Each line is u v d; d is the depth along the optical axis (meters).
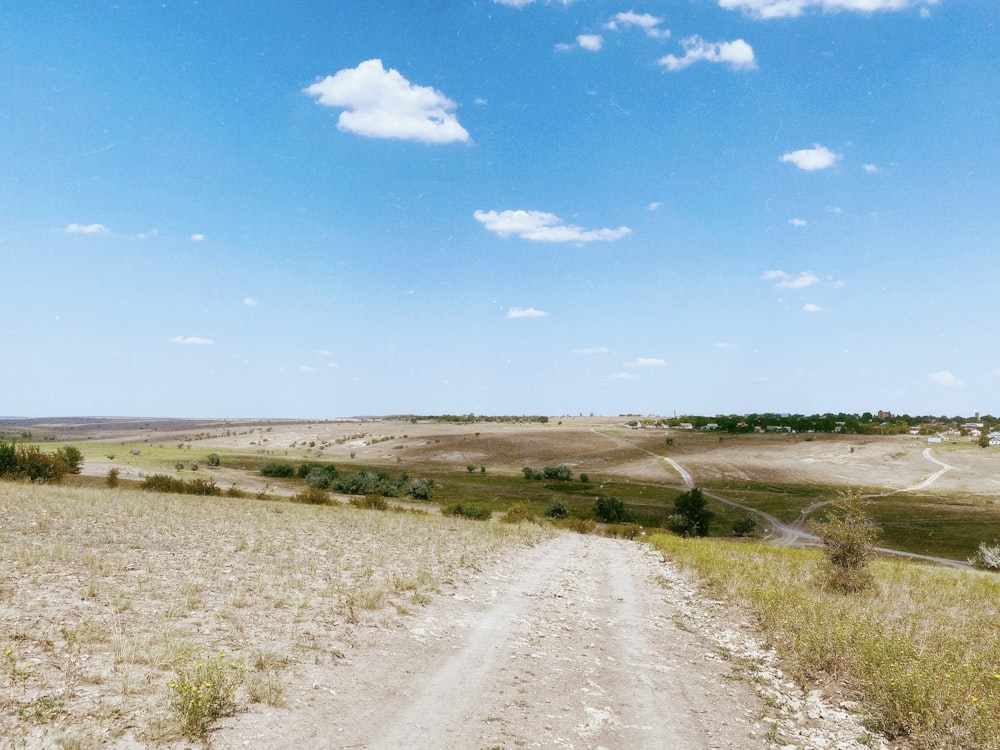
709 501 119.56
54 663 6.91
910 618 14.01
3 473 43.41
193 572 12.84
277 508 34.31
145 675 6.95
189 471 113.62
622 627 13.66
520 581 18.38
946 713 8.05
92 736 5.43
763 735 7.82
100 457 129.75
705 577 21.64
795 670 10.50
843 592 18.64
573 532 54.78
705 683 9.88
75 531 16.58
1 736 5.19
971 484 147.12
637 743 7.14
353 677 8.01
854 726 8.33
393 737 6.40
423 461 174.50
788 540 86.81
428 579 15.57
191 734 5.75
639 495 120.88
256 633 9.16
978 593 20.66
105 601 9.70
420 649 9.73
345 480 98.88
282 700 6.85
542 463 172.25
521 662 9.79
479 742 6.57
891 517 107.06
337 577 14.21
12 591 9.55
